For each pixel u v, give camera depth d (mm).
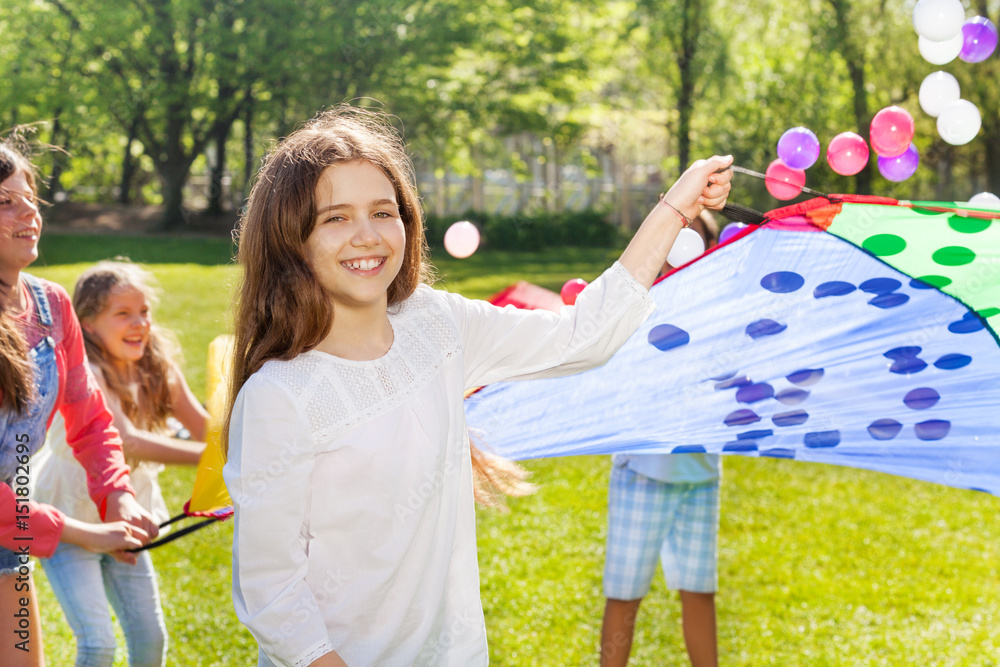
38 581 4234
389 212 1653
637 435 2596
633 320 1846
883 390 2484
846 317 2404
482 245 21594
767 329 2430
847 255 2273
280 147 1683
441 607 1735
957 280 2275
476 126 21766
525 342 1846
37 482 2873
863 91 16266
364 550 1613
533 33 21516
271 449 1542
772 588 4246
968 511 5297
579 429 2580
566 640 3725
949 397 2469
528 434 2568
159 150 21922
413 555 1650
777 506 5363
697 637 3186
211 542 4688
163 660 2902
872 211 2137
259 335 1646
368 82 19125
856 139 2303
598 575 4352
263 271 1641
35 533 2281
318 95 19219
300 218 1591
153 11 19438
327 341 1662
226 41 19531
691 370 2492
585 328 1840
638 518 3115
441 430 1686
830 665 3555
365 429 1595
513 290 2895
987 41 2512
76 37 19984
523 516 5117
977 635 3807
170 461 3078
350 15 18922
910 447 2551
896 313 2369
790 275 2330
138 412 3215
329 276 1612
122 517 2574
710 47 18844
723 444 2637
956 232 2131
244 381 1657
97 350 3072
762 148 16734
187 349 8906
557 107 25547
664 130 25125
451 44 20141
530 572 4379
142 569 2896
